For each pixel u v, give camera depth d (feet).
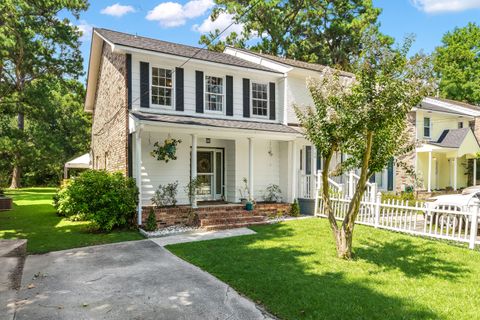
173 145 40.60
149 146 40.06
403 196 53.06
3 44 57.62
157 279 20.31
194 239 30.66
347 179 45.85
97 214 33.65
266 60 50.88
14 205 60.08
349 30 106.42
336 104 21.91
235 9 92.94
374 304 16.10
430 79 20.31
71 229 36.17
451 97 116.67
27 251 27.07
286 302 16.48
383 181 63.16
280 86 49.60
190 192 38.34
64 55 83.92
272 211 43.09
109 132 49.88
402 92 19.89
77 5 71.26
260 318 15.23
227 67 44.50
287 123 48.37
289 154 47.44
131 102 39.40
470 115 77.77
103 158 55.31
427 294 17.46
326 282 19.01
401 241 29.22
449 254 25.31
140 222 35.53
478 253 25.62
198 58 42.19
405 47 20.74
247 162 46.42
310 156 50.08
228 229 35.42
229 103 45.83
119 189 35.53
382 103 19.99
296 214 43.19
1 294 17.98
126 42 40.01
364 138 23.58
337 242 24.38
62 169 116.47
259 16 96.84
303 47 103.76
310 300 16.57
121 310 16.05
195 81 43.45
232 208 40.55
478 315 15.05
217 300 17.19
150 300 17.21
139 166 35.65
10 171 114.83
